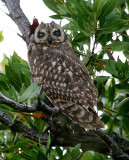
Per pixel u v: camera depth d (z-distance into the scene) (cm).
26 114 942
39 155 860
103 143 982
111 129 1077
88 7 1014
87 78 1009
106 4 997
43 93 1009
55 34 1137
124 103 1016
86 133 972
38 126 963
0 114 937
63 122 947
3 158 951
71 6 1105
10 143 1020
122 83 1041
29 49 1169
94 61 1058
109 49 1024
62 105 969
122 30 1043
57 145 912
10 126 943
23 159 900
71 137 968
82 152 986
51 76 1030
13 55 1084
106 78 1034
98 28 997
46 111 903
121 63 1070
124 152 1009
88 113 916
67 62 1041
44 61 1073
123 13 1117
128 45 1025
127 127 1059
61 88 998
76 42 1083
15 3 1171
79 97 956
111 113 1110
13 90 949
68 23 1112
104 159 1034
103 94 1105
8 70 1041
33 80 1072
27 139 994
